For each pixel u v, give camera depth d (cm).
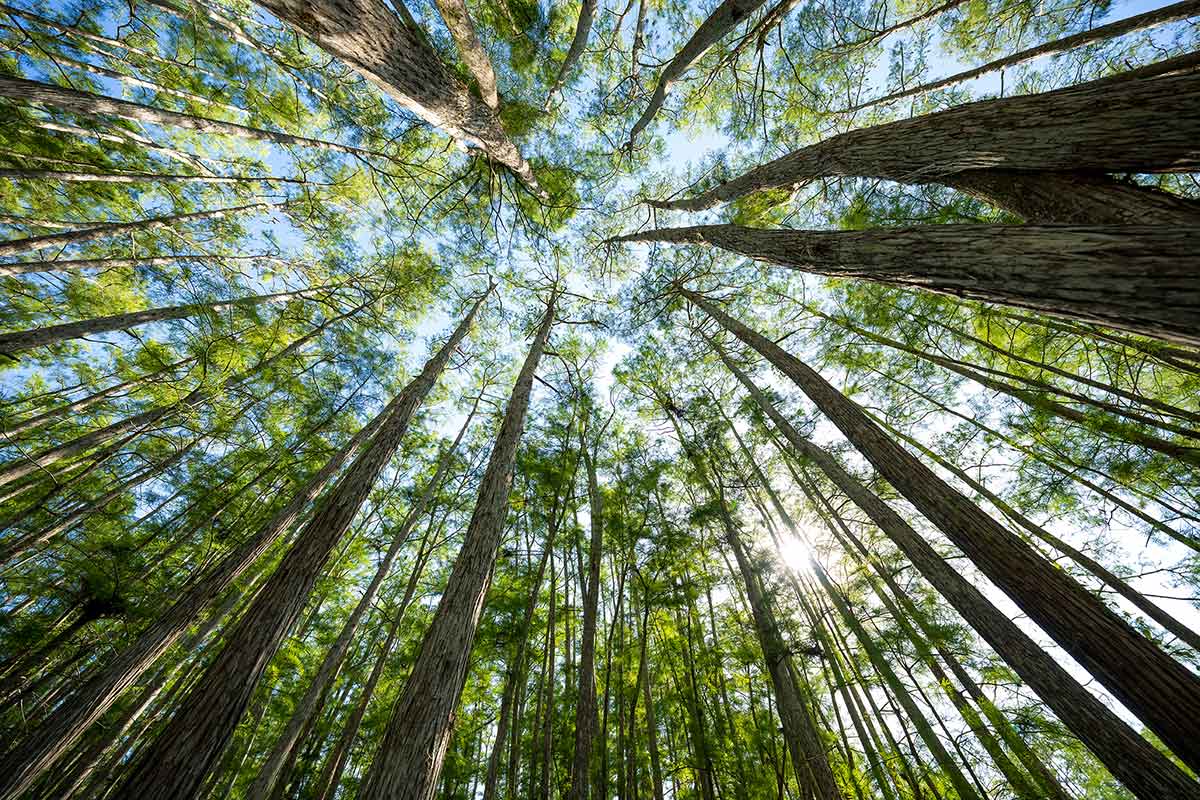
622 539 649
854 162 310
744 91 767
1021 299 173
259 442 841
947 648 488
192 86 694
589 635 536
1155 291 129
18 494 615
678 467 897
